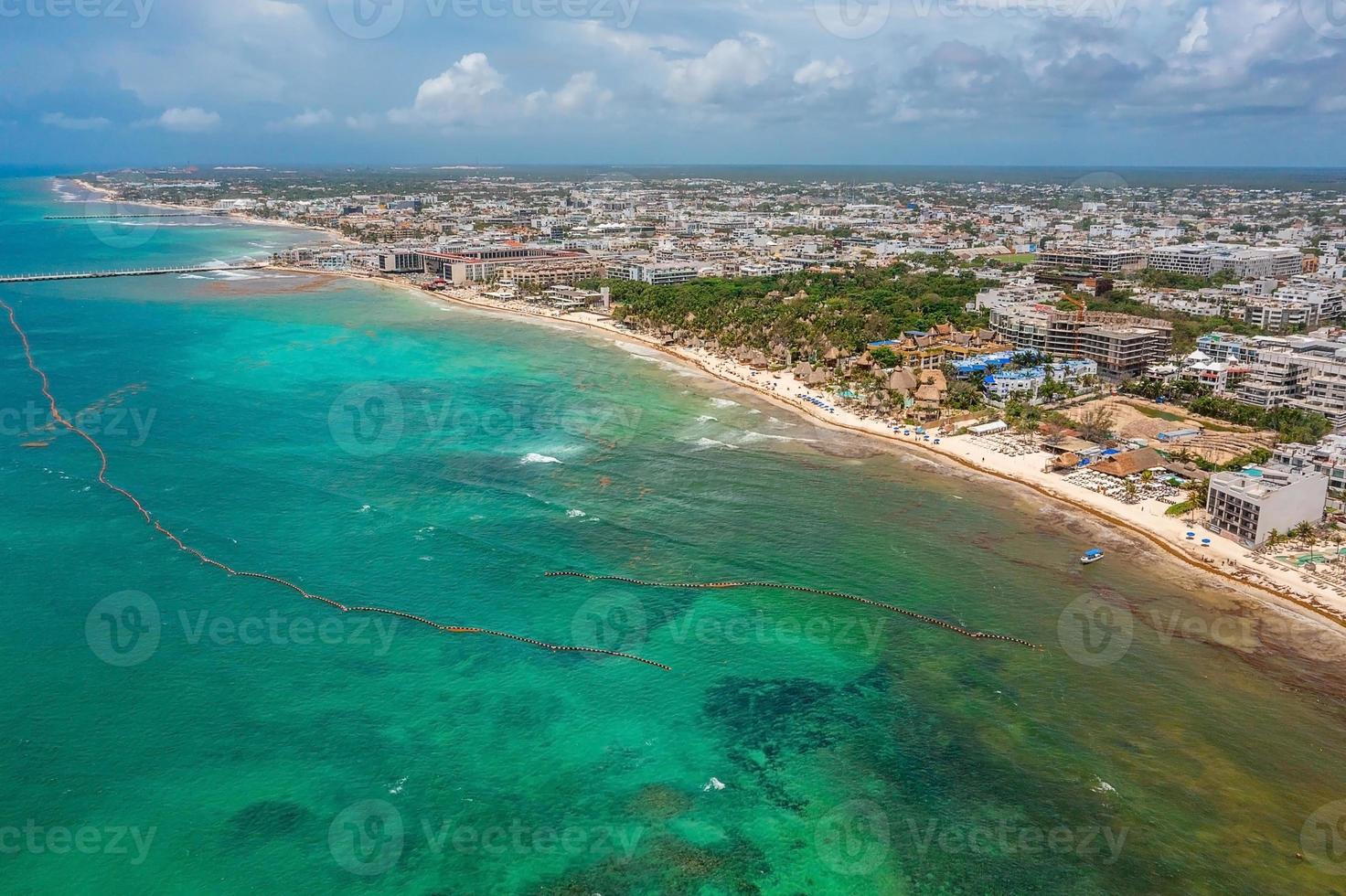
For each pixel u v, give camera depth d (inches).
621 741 4854.8
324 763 4594.0
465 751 4726.9
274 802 4335.6
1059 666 5556.1
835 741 4896.7
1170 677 5457.7
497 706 5073.8
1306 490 7140.8
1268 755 4815.5
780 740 4901.6
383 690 5157.5
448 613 5935.0
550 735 4869.6
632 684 5305.1
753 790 4547.2
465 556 6688.0
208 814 4249.5
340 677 5236.2
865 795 4532.5
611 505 7677.2
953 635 5876.0
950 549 7027.6
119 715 4845.0
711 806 4436.5
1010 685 5378.9
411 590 6200.8
